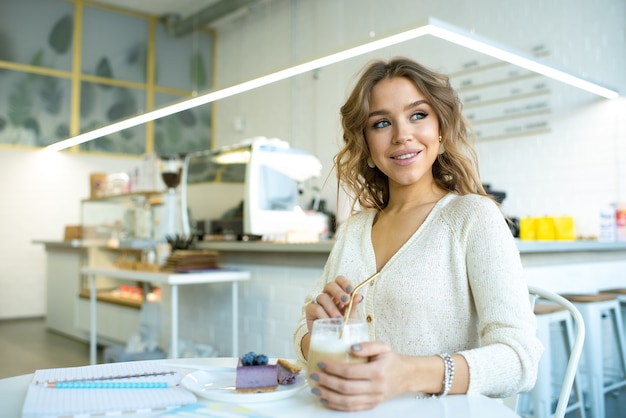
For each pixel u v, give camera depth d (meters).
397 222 1.15
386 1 5.94
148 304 4.14
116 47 7.49
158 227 4.05
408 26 2.61
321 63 3.16
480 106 5.07
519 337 0.91
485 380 0.87
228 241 3.37
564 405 1.11
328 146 6.42
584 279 3.15
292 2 7.02
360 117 1.12
